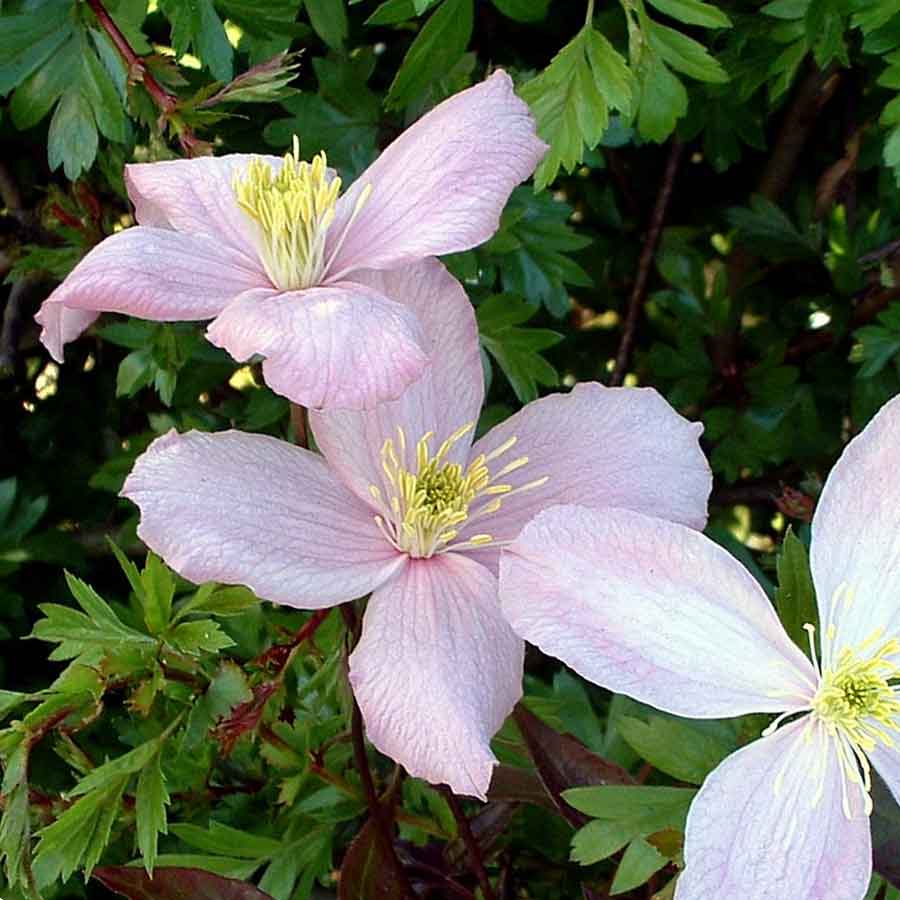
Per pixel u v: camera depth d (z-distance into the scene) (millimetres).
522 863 285
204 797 271
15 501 314
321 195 227
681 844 219
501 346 290
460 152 230
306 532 227
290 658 236
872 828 224
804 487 291
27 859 229
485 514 236
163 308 224
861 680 218
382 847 240
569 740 241
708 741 231
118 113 272
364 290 221
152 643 233
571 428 238
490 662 222
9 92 292
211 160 241
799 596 226
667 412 239
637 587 214
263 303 218
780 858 212
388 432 235
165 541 219
